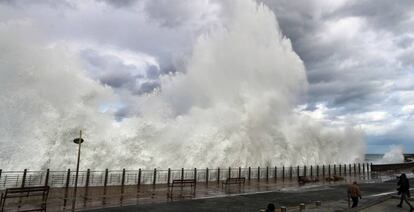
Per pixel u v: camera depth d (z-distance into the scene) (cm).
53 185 2067
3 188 1891
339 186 2595
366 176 3606
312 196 2012
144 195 1877
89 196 1764
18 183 1989
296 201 1811
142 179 2477
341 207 1590
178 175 2677
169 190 2081
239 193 2080
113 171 2303
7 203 1498
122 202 1647
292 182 2803
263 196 1978
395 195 1773
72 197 1712
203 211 1491
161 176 2581
